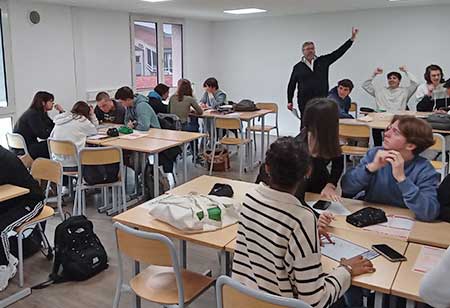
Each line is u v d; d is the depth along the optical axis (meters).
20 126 4.73
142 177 4.68
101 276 3.06
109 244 3.58
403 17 7.19
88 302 2.73
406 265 1.71
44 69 6.05
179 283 1.93
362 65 7.66
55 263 3.03
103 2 5.88
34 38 5.88
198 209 2.12
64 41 6.27
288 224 1.43
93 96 6.77
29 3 5.76
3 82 5.64
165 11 7.15
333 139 2.34
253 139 6.87
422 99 5.85
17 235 2.98
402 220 2.14
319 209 2.25
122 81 7.33
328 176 2.49
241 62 8.90
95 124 5.09
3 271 2.78
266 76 8.65
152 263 1.95
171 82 8.45
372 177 2.35
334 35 7.79
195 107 6.07
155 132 4.94
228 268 2.04
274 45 8.44
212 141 6.20
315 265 1.42
